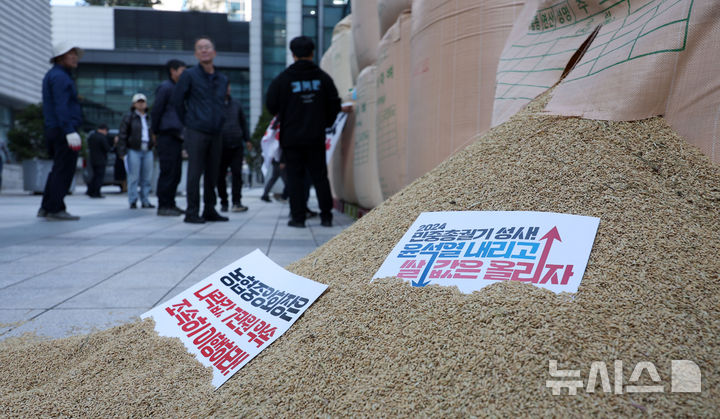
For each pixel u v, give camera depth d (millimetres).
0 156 15078
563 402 950
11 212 7398
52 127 5844
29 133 17156
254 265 1911
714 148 1430
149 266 3205
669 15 1564
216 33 52438
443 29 2832
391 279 1498
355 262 1742
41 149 17297
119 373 1413
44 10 21922
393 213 1953
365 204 5164
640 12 1763
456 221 1607
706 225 1322
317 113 5086
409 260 1555
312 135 5090
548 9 2246
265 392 1200
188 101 5668
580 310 1143
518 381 1015
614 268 1243
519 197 1585
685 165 1462
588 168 1568
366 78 4812
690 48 1490
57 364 1548
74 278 2848
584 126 1714
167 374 1379
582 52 1979
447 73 2811
